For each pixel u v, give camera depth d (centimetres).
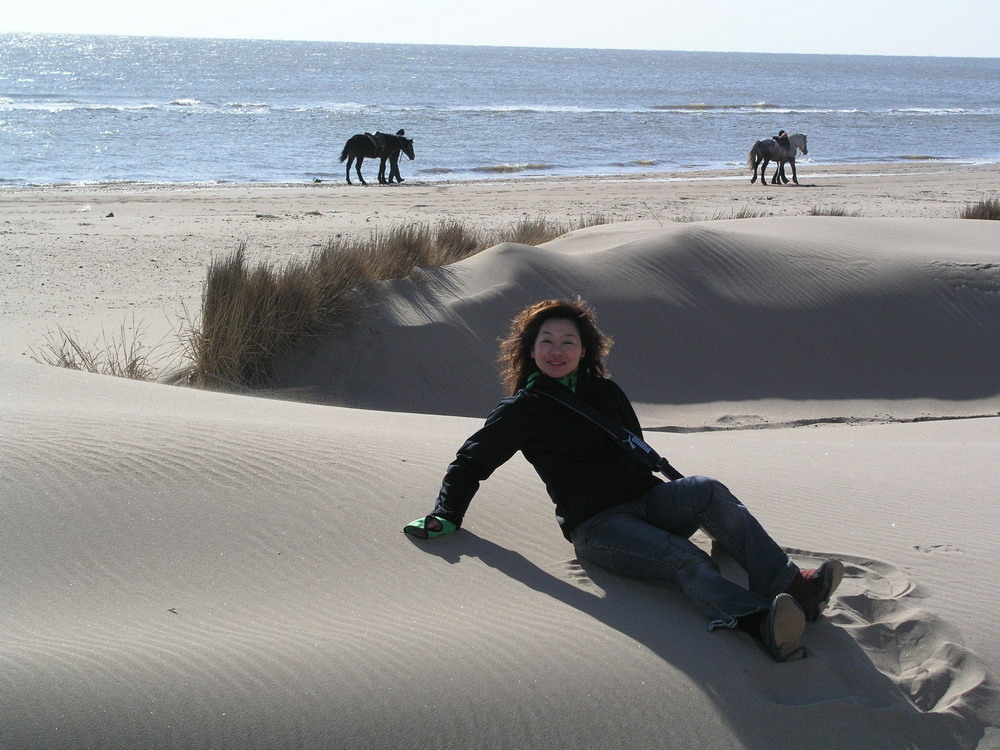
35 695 300
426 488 475
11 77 9238
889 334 1153
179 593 375
